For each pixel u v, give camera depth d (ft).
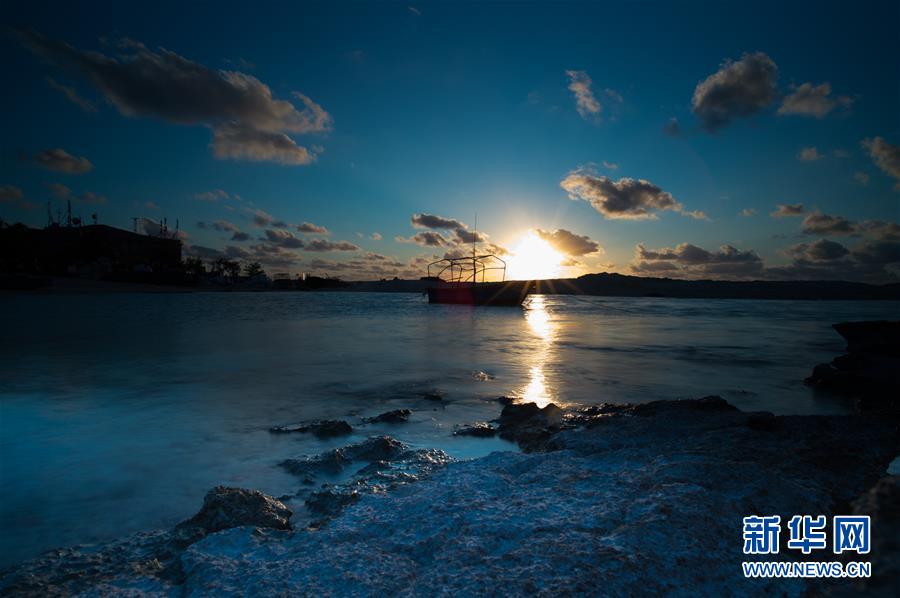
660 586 7.93
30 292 322.96
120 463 20.63
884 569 6.92
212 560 10.34
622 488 12.34
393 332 96.27
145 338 76.13
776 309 283.38
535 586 7.98
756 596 7.72
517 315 181.57
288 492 17.49
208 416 29.01
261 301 315.17
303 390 37.45
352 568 9.34
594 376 45.75
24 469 19.92
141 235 540.11
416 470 17.56
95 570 11.20
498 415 29.25
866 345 50.42
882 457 15.94
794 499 11.28
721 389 40.24
